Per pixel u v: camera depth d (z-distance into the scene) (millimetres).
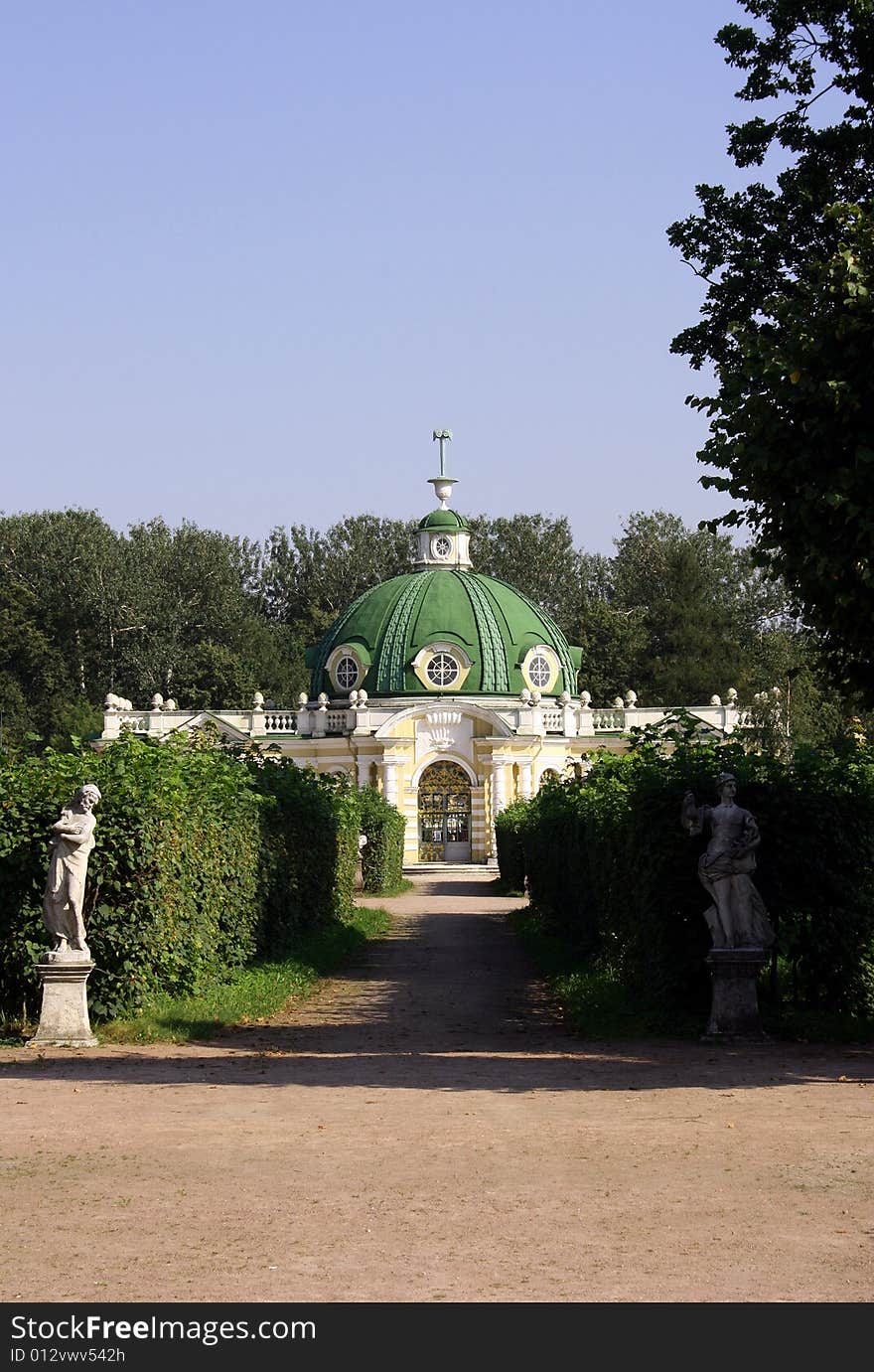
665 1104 12805
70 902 17516
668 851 18453
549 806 36469
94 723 87062
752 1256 8031
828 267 16031
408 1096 13492
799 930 18672
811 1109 12398
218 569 106438
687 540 116125
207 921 22141
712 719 81938
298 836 31219
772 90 25578
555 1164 10336
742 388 16641
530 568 113750
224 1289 7559
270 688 105750
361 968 29219
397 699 76500
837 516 15586
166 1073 15141
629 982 20594
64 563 101188
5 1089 13914
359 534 118812
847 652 18266
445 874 71562
